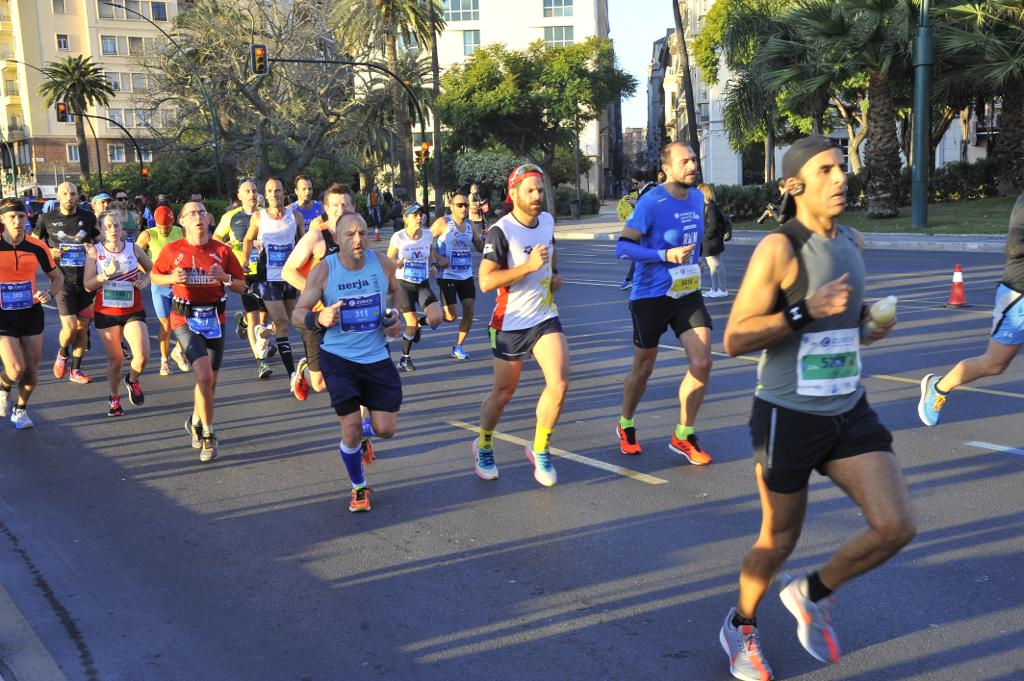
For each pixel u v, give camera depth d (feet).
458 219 34.88
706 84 167.43
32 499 20.12
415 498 19.53
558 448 22.82
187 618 14.15
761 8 122.72
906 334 37.01
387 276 18.71
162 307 33.19
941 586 14.28
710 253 49.83
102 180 208.23
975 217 98.84
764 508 11.48
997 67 90.84
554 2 245.65
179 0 272.51
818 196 10.60
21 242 25.63
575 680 11.89
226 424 26.35
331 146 163.73
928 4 90.17
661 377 30.94
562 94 165.89
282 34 155.33
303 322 18.37
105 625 13.97
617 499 18.95
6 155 283.38
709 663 12.23
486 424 20.29
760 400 11.34
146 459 23.04
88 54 265.34
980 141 167.63
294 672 12.38
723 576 15.01
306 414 27.35
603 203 266.98
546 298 19.22
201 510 19.19
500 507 18.76
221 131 161.07
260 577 15.64
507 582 15.10
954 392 27.02
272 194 31.01
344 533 17.62
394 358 36.52
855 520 17.22
